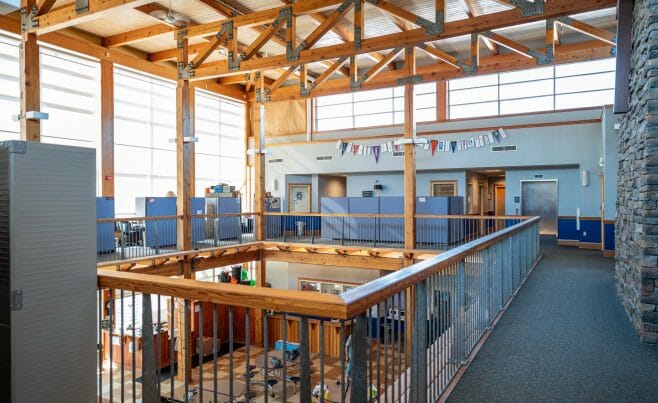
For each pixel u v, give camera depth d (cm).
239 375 822
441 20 631
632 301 390
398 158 1349
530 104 1251
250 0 968
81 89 1092
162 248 995
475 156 1258
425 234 1005
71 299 186
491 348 321
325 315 131
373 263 974
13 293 167
